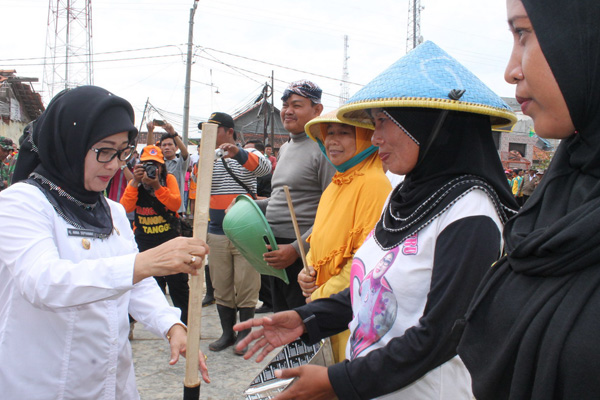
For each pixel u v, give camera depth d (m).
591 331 0.77
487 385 0.94
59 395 1.60
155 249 1.49
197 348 1.60
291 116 3.04
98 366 1.66
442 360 1.22
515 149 29.45
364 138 2.24
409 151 1.43
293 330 1.71
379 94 1.38
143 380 3.42
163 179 4.22
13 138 18.78
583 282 0.81
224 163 4.02
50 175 1.64
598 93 0.84
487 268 1.23
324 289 2.21
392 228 1.47
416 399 1.39
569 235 0.80
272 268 2.82
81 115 1.60
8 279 1.61
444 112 1.37
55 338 1.59
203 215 1.55
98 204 1.82
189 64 18.52
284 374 1.34
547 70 0.89
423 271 1.34
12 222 1.51
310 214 3.01
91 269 1.42
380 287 1.42
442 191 1.34
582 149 0.89
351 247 2.15
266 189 6.18
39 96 19.41
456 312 1.20
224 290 3.98
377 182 2.17
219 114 4.15
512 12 0.94
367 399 1.28
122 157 1.70
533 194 1.01
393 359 1.24
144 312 1.91
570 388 0.79
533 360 0.84
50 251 1.49
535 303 0.86
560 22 0.87
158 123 5.85
